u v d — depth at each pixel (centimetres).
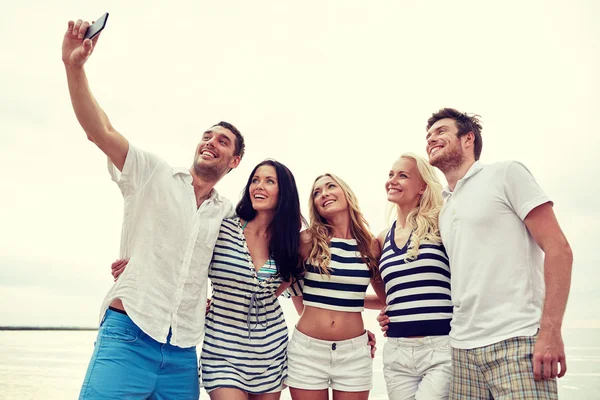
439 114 341
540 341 246
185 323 301
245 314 329
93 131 276
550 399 243
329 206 360
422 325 311
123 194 310
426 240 331
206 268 316
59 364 1600
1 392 1102
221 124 350
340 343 335
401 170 372
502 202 281
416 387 316
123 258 304
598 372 1440
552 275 253
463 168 322
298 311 399
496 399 262
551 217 264
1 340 2591
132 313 281
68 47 264
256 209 359
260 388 323
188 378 307
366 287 355
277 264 346
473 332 275
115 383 272
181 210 306
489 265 275
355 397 331
